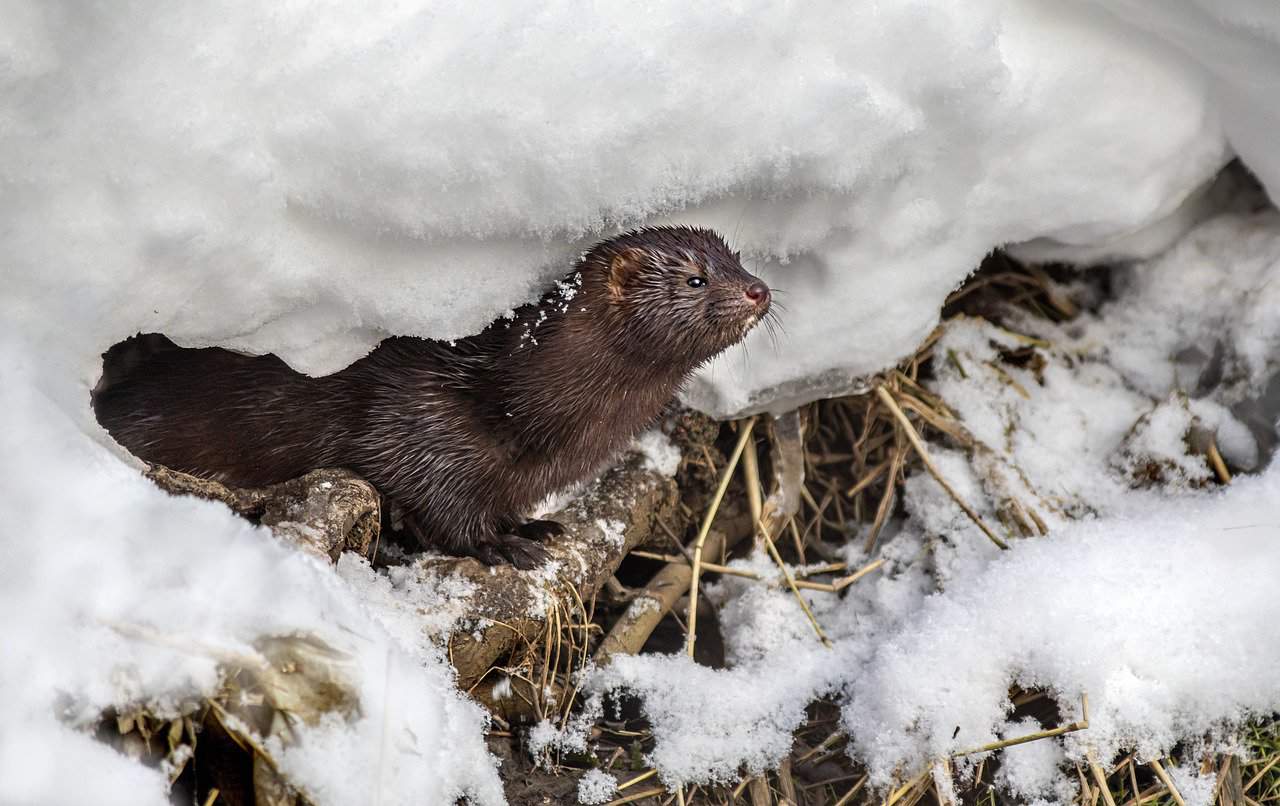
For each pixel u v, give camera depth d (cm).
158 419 111
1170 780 106
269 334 104
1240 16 108
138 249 98
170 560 94
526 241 106
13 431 95
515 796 108
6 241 96
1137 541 111
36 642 92
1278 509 111
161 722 93
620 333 110
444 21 100
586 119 102
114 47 97
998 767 109
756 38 103
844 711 110
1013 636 108
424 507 112
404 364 111
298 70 99
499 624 108
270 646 94
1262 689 107
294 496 106
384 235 103
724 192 107
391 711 96
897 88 106
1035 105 110
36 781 91
